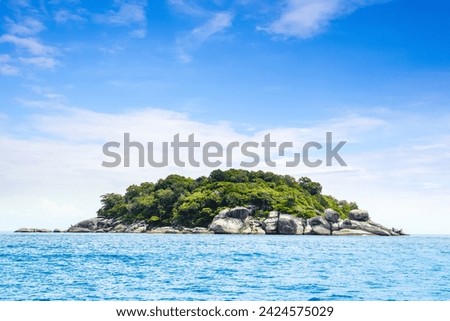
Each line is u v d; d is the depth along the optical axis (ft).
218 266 128.77
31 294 85.71
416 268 125.39
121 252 179.93
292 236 362.94
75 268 123.54
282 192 462.19
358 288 91.56
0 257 157.48
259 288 91.40
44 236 376.89
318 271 117.60
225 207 434.71
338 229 401.29
